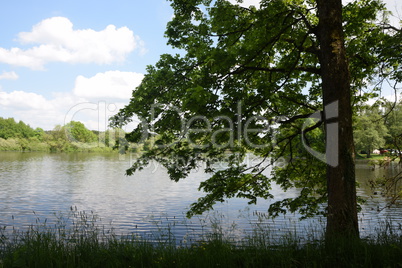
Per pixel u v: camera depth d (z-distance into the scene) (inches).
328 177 325.7
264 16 366.3
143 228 605.0
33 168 2253.9
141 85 463.2
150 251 271.0
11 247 295.0
